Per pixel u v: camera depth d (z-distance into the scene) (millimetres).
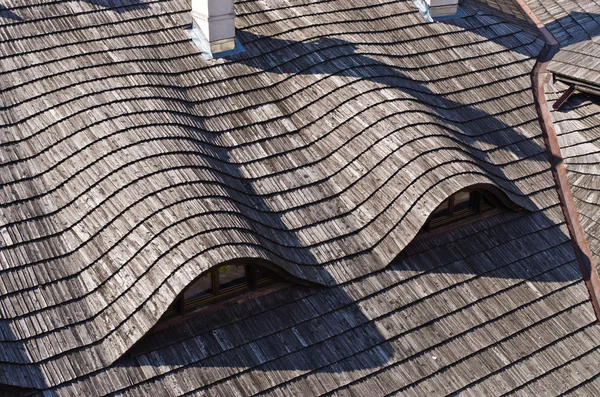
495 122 16266
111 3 14469
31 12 13789
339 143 14086
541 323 13727
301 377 11703
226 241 11656
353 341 12328
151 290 11133
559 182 16234
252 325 12039
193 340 11586
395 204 13531
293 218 13039
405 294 13164
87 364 10805
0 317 10758
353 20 16406
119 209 11867
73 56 13492
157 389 10938
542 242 14969
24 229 11664
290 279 12469
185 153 12703
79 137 12578
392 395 11969
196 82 14008
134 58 13812
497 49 17859
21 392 10359
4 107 12672
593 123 17719
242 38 14953
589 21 20297
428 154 14023
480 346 13008
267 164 13469
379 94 14828
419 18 17359
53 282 11352
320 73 14930
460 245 14289
